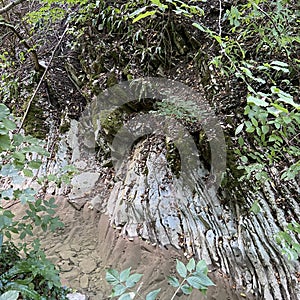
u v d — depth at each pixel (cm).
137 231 234
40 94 364
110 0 329
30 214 146
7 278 127
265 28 161
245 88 235
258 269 179
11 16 374
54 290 149
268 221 189
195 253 205
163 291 192
